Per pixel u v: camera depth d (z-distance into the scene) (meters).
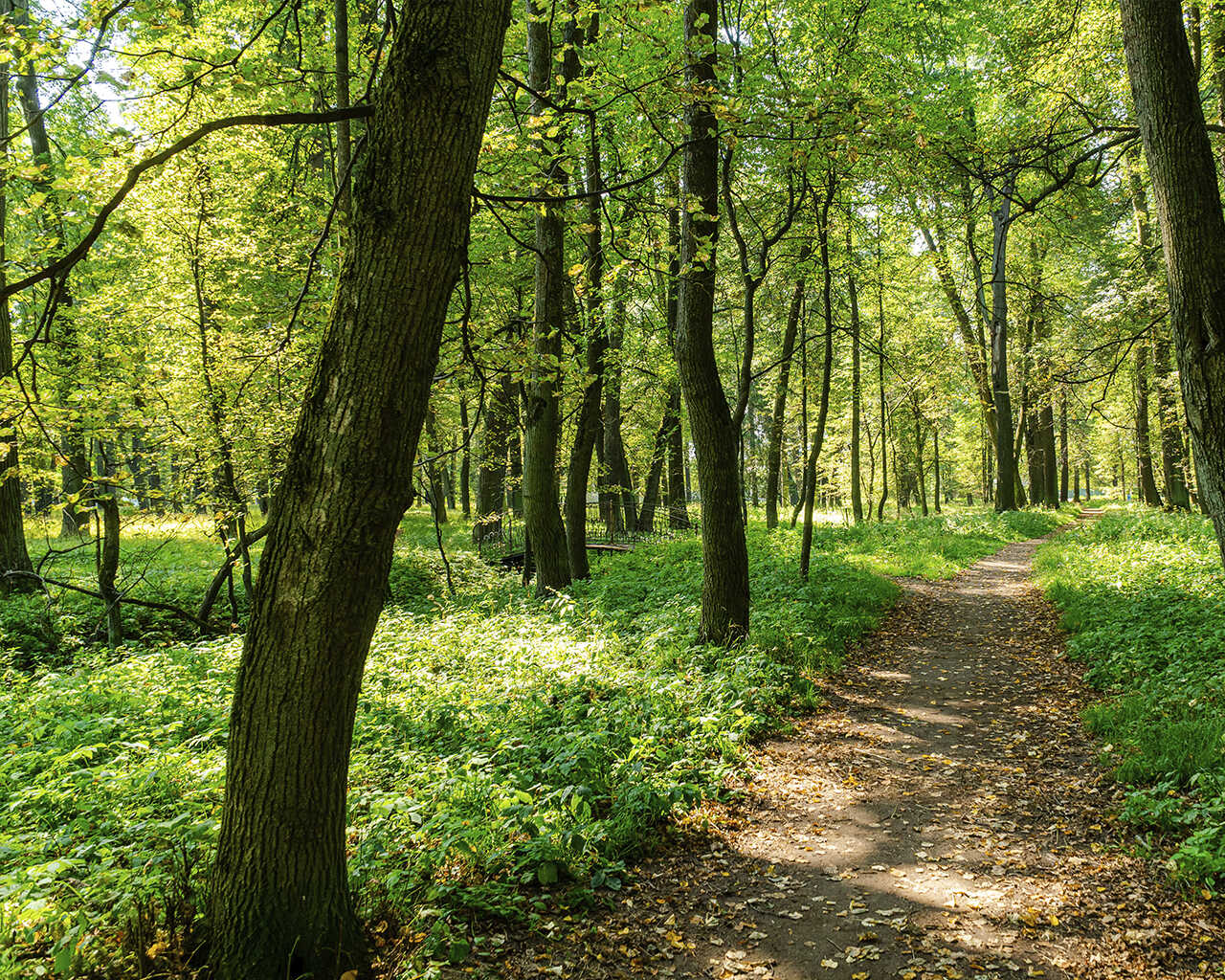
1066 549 18.05
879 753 6.80
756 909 4.38
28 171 4.57
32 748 6.15
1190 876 4.18
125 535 19.72
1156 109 4.11
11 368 3.78
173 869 3.90
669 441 24.70
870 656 10.32
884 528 24.14
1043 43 11.63
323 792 3.19
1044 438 35.12
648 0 5.23
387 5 3.95
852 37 11.15
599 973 3.77
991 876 4.61
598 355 14.74
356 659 3.16
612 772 5.71
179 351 11.82
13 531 13.85
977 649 10.69
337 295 3.04
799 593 12.06
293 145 16.89
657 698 7.06
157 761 5.48
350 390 2.97
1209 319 3.96
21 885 3.52
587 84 5.27
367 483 2.99
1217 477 3.93
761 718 7.07
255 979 3.10
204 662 9.20
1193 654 7.61
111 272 14.45
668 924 4.22
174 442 11.34
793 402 30.08
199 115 8.17
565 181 6.48
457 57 2.91
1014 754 6.64
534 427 13.20
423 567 17.72
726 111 4.84
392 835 4.55
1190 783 5.13
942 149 8.67
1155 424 28.67
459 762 5.76
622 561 17.19
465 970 3.68
